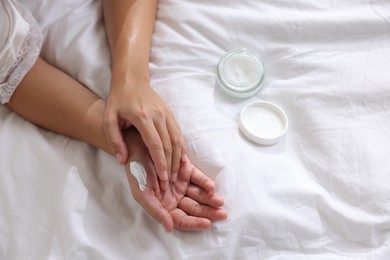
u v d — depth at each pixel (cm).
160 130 72
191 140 73
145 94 75
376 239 70
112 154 75
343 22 81
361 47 81
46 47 80
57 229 69
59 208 69
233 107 78
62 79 77
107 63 80
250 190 70
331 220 71
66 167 72
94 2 85
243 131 75
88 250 68
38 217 69
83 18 82
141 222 71
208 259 68
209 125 74
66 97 76
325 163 73
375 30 81
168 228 69
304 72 79
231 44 81
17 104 76
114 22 81
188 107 75
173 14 82
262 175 71
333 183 72
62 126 76
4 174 71
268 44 81
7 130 74
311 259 69
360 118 75
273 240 69
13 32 72
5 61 73
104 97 79
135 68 77
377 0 83
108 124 73
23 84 76
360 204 71
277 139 75
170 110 75
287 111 78
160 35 81
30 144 73
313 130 75
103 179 74
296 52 80
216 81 79
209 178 72
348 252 70
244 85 78
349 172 72
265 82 80
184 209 71
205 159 72
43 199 70
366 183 71
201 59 80
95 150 76
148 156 74
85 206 70
